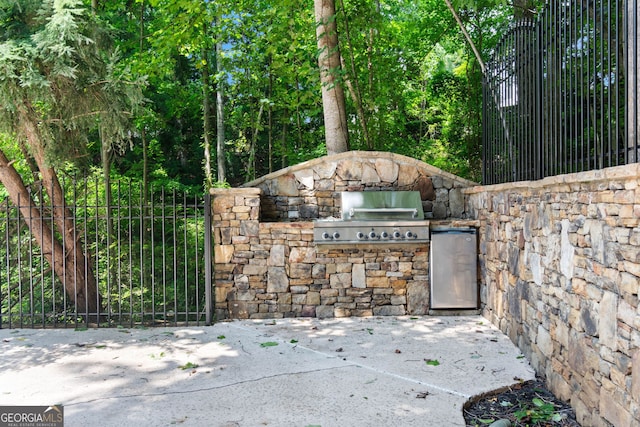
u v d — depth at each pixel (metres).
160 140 15.58
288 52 11.20
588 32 3.46
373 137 11.12
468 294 6.52
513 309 5.19
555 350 3.91
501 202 5.61
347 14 9.03
